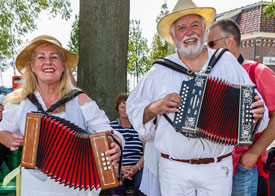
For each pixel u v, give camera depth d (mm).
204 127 1907
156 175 2586
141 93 2334
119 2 3842
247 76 2146
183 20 2209
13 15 9703
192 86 1910
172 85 2174
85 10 3824
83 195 2027
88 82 3850
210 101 1909
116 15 3826
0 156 2924
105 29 3791
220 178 2100
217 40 2557
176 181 2129
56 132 1780
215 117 1902
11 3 9320
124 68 3992
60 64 1970
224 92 1905
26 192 1944
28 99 1960
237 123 1904
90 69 3834
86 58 3850
